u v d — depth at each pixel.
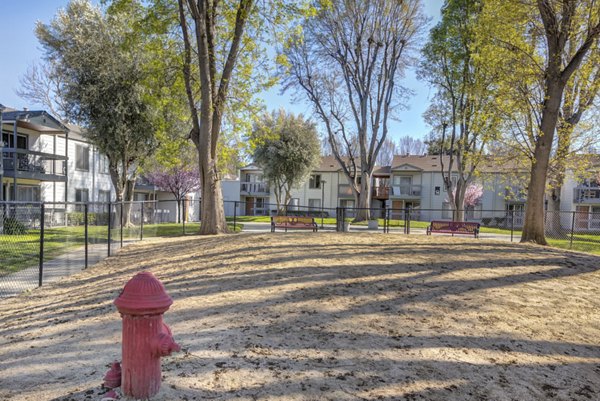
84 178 25.52
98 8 18.88
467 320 3.99
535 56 12.66
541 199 11.53
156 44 14.50
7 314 5.01
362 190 29.98
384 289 4.93
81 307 4.91
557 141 16.36
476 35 14.44
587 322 4.15
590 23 10.75
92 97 17.52
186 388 2.49
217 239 10.78
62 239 13.02
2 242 11.21
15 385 2.64
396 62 28.41
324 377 2.72
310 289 4.87
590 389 2.81
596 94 14.04
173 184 33.09
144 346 2.30
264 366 2.86
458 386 2.70
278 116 31.98
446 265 6.35
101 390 2.51
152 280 2.33
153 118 18.45
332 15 26.62
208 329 3.60
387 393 2.56
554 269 6.42
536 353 3.34
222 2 14.89
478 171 18.73
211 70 14.33
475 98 15.77
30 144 21.33
